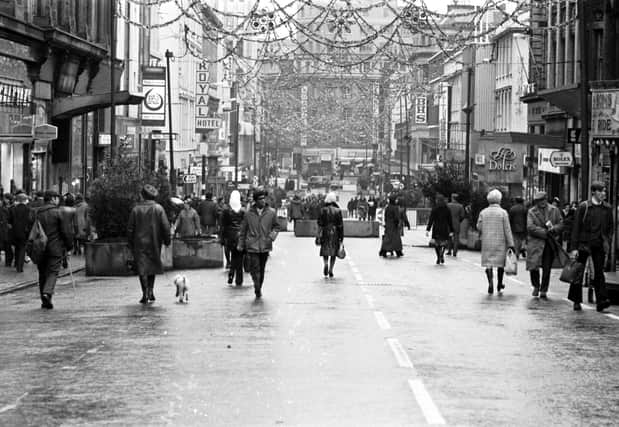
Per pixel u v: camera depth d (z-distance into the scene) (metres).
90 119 56.62
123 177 32.06
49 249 21.80
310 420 10.81
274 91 107.12
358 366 14.17
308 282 28.69
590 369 14.16
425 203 80.62
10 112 41.78
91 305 22.42
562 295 25.47
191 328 18.25
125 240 31.39
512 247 25.45
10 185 42.62
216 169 94.38
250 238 24.08
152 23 79.75
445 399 11.93
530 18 68.62
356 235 64.19
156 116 59.34
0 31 40.66
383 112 112.81
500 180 56.47
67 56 47.94
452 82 115.25
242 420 10.81
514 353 15.52
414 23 39.19
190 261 34.09
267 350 15.60
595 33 51.75
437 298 24.23
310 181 178.88
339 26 38.69
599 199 21.73
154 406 11.55
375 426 10.53
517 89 83.50
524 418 10.97
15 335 17.48
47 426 10.61
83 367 14.15
